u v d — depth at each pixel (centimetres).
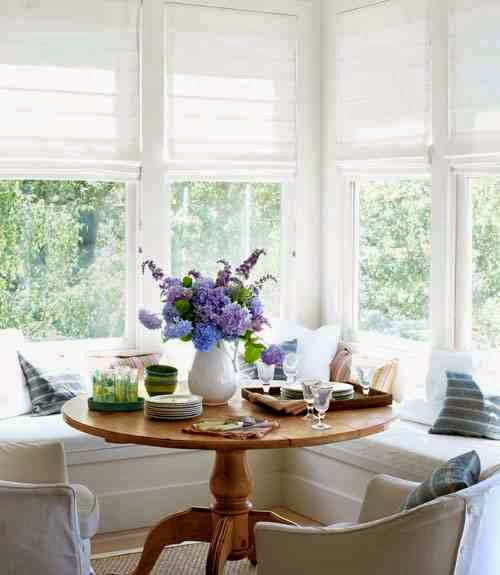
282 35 561
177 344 543
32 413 480
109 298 538
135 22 525
